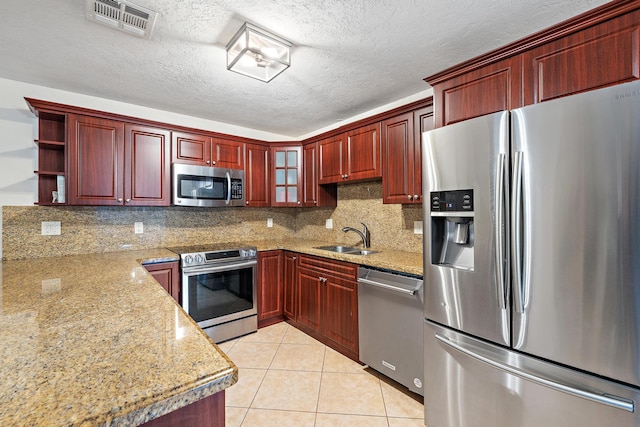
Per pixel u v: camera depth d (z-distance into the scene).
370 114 2.86
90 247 2.55
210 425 0.71
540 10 1.45
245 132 3.45
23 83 2.22
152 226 2.87
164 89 2.32
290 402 1.87
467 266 1.51
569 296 1.10
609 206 1.01
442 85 1.68
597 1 1.38
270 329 3.02
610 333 1.02
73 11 1.42
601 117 1.02
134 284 1.47
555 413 1.15
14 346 0.79
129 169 2.47
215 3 1.37
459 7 1.42
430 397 1.61
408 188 2.22
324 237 3.51
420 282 1.82
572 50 1.22
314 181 3.21
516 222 1.22
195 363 0.71
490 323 1.33
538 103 1.22
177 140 2.72
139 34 1.61
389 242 2.76
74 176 2.22
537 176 1.17
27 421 0.50
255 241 3.54
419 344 1.83
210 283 2.63
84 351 0.76
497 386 1.32
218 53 1.80
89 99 2.46
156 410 0.58
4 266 1.95
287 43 1.69
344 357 2.43
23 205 2.24
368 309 2.19
